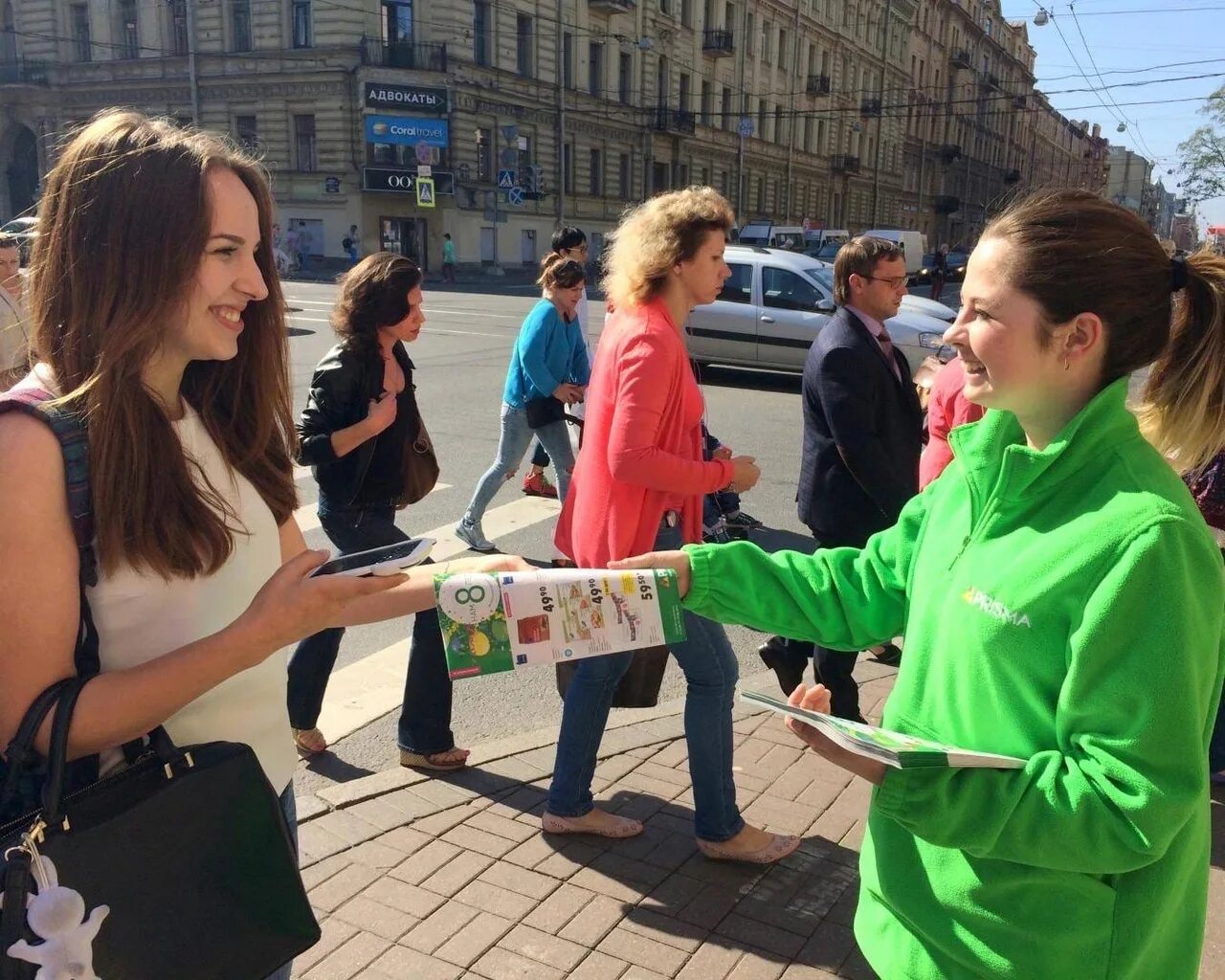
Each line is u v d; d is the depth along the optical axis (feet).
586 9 118.42
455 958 7.76
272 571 5.25
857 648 5.53
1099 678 3.85
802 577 5.48
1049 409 4.31
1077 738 3.95
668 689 13.70
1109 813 3.79
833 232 122.93
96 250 4.18
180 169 4.25
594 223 125.70
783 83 157.17
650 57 128.98
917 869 4.66
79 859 3.85
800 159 164.96
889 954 4.88
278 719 5.24
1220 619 3.93
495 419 31.55
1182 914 4.32
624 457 7.89
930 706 4.68
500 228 112.78
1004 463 4.28
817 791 10.42
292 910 4.55
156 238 4.17
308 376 37.22
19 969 3.71
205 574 4.59
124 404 4.18
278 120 104.68
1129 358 4.19
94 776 4.31
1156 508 3.84
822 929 8.16
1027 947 4.29
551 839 9.37
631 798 10.17
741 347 39.11
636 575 5.10
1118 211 4.22
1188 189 138.21
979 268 4.30
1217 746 10.31
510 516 21.81
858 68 177.27
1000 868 4.33
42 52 114.11
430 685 10.44
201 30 105.29
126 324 4.14
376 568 4.25
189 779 4.20
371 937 7.98
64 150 4.33
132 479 4.19
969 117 230.27
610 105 124.16
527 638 5.01
